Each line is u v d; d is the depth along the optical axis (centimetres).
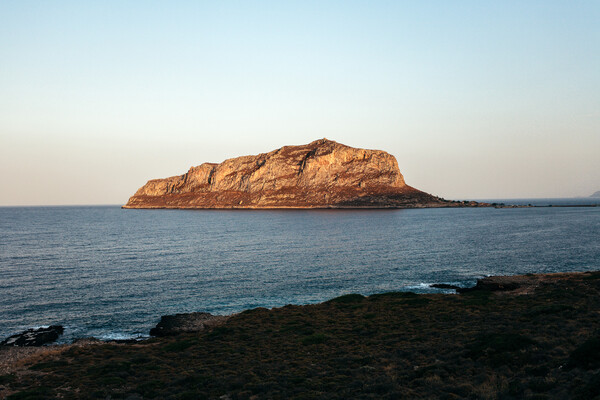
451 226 18475
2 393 2495
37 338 4291
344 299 5100
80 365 3078
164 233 16938
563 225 17650
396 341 3053
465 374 2175
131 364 2992
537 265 8231
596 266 7906
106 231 18138
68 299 5984
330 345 3112
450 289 6297
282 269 8344
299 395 2061
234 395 2138
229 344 3369
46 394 2397
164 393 2283
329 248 11538
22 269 8444
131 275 7788
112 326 4766
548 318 3095
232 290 6519
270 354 2970
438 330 3231
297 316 4316
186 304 5725
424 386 2036
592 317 2988
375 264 8794
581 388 1694
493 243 11956
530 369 2070
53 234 16738
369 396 1941
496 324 3189
